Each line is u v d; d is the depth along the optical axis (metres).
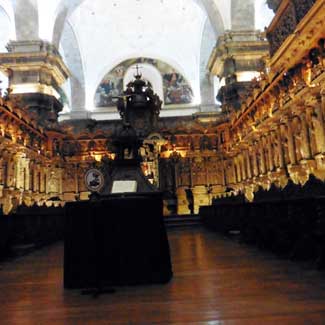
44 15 24.91
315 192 6.30
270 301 3.82
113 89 37.62
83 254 4.96
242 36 24.61
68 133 24.91
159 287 4.70
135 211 5.07
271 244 7.83
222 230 13.13
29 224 10.70
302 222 6.35
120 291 4.57
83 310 3.83
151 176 23.33
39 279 5.83
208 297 4.11
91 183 9.84
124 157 10.11
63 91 36.38
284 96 14.17
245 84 23.95
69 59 36.00
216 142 25.27
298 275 5.12
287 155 14.77
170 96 37.50
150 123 25.50
